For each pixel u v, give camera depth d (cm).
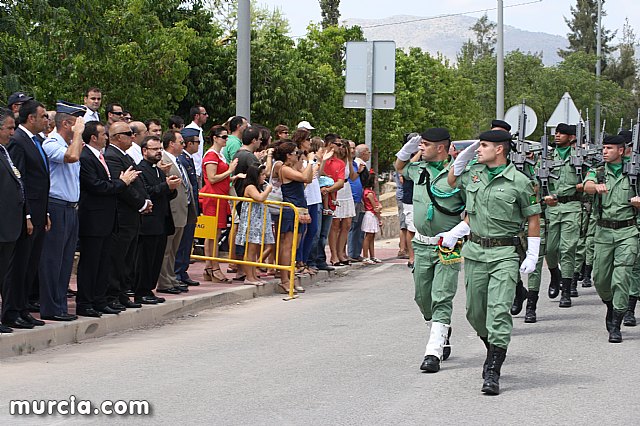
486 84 5294
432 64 4581
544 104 5156
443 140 948
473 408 791
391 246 2394
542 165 1284
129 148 1285
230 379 894
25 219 1027
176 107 2422
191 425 734
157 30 2245
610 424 744
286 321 1248
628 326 1227
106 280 1166
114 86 2156
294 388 857
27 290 1072
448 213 946
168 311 1270
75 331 1095
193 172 1446
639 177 1134
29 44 1777
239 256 1548
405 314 1306
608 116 5409
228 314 1312
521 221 881
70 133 1114
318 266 1748
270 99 2783
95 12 1769
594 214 1159
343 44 3656
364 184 1958
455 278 950
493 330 859
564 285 1393
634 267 1230
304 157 1609
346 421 746
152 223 1242
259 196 1495
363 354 1018
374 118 3609
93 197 1139
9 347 998
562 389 865
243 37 1681
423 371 932
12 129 1004
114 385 868
